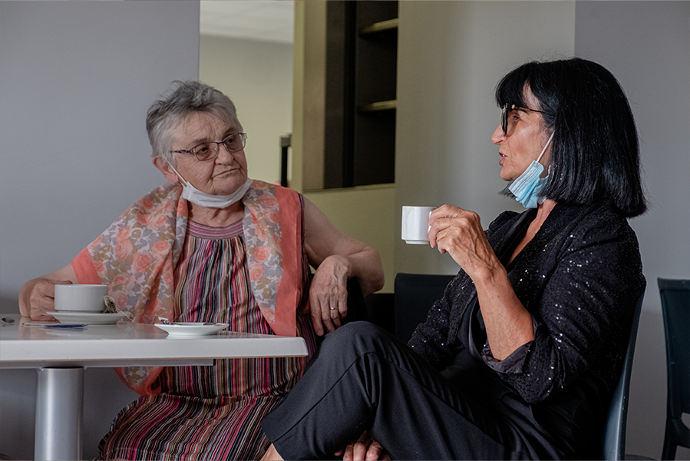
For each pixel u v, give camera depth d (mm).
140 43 2246
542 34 3027
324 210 4781
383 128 4961
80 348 1128
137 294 1798
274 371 1807
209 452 1571
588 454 1384
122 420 1760
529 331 1281
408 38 3898
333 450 1271
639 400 2973
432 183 3678
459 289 1632
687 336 2238
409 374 1258
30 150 2137
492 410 1385
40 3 2145
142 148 2256
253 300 1840
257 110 8516
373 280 1975
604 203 1413
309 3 5066
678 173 3016
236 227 1907
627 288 1308
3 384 2105
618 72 2926
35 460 1307
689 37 3080
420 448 1257
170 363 1271
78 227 2186
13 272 2119
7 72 2113
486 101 3322
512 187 1541
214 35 8297
